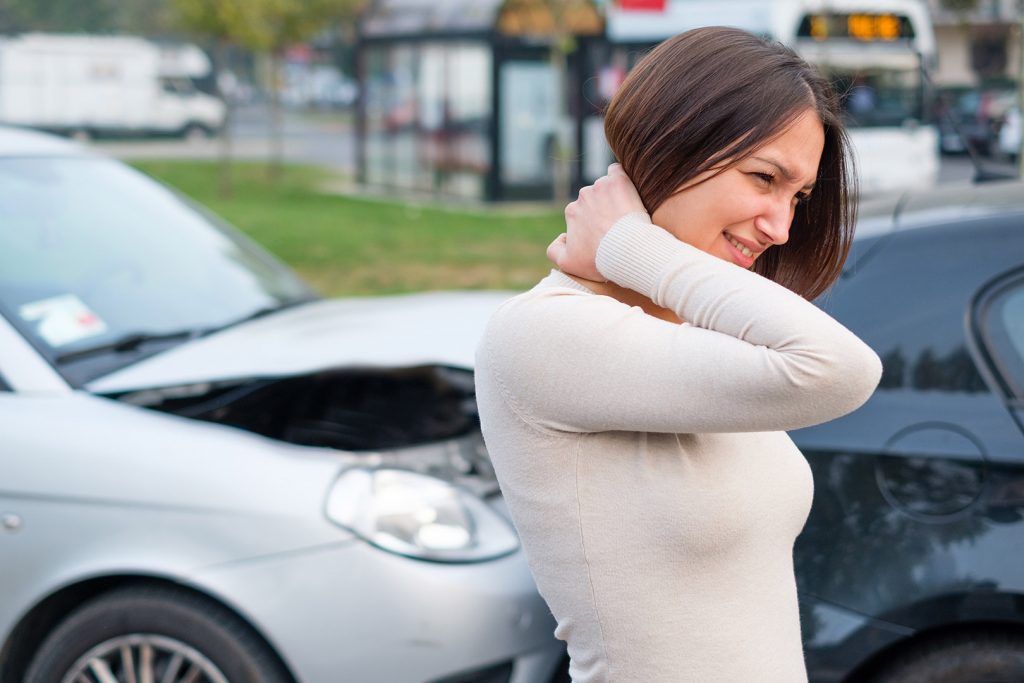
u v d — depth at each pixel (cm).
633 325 134
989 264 254
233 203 1723
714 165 137
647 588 137
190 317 357
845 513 242
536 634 271
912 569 235
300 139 3678
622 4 1445
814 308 130
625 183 143
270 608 262
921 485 239
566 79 1662
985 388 244
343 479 274
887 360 252
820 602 240
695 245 143
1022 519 231
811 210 157
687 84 138
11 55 3130
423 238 1309
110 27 4506
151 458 276
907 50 1261
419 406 339
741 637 139
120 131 3347
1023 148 519
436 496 279
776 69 138
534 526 141
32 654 289
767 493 141
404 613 261
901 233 264
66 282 339
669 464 137
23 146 398
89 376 309
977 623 235
